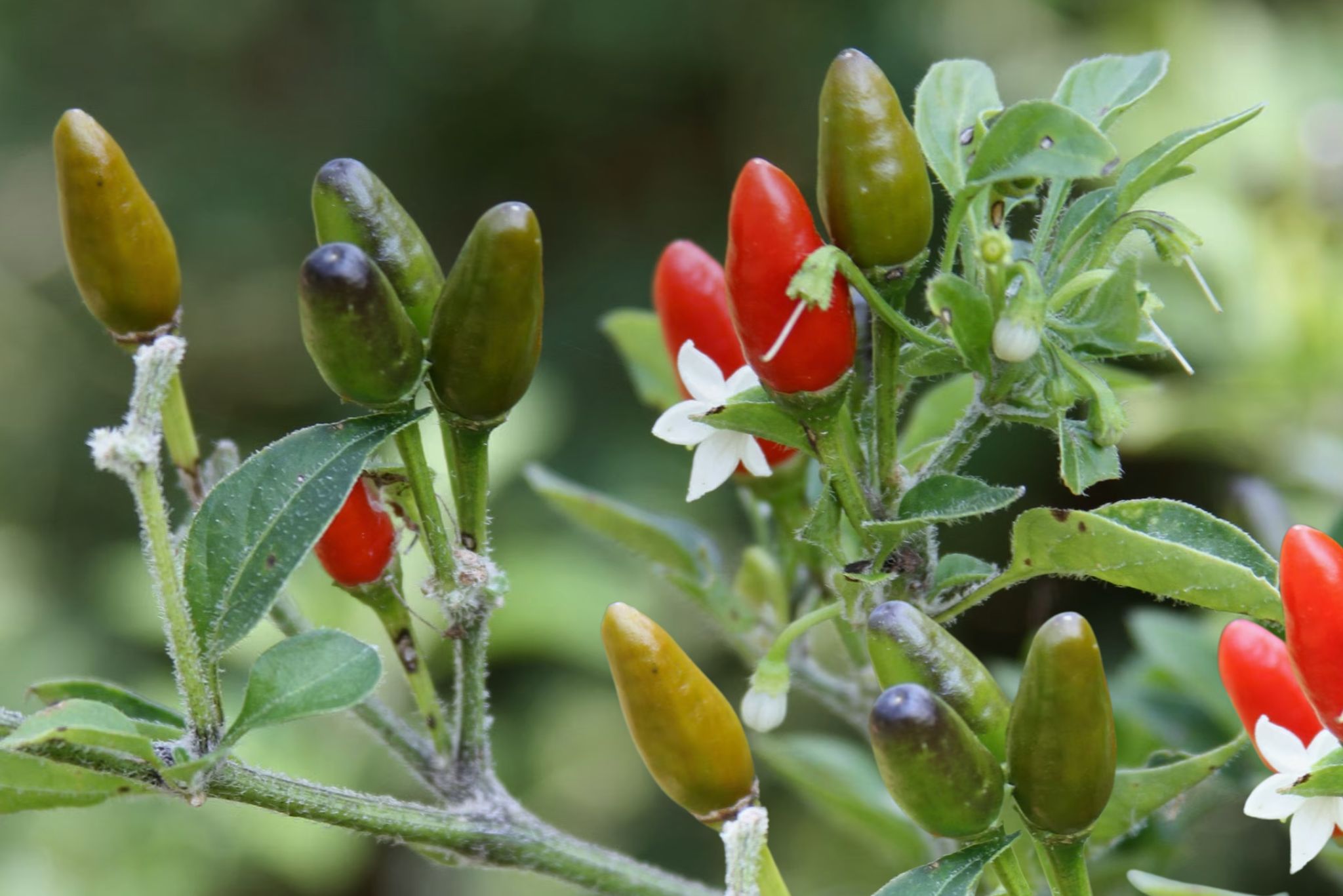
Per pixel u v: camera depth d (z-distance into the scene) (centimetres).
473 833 44
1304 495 76
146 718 44
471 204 157
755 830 41
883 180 42
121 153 44
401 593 45
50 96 161
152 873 100
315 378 153
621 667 42
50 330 152
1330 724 41
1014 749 41
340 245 42
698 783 42
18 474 144
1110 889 50
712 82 150
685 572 49
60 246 159
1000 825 41
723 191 152
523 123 154
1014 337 41
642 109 153
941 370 43
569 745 119
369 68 157
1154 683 53
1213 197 81
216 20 159
